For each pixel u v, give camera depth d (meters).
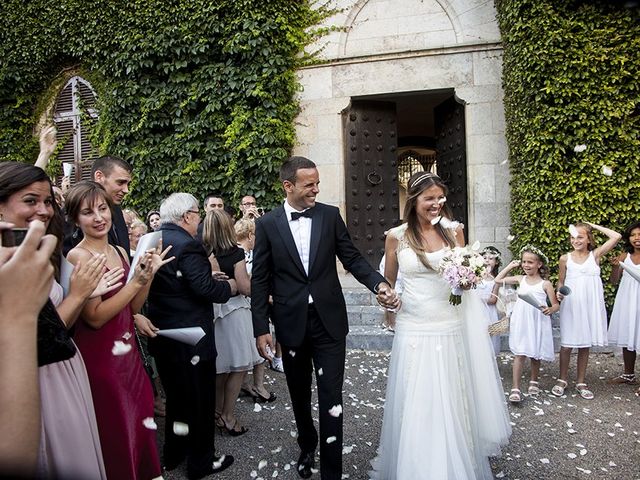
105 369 2.25
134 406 2.38
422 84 8.61
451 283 2.64
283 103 8.88
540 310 4.56
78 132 10.25
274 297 3.19
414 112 12.10
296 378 3.24
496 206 8.34
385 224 9.34
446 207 3.09
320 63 8.95
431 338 2.79
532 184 7.25
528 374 5.48
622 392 4.80
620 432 3.79
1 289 0.87
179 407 3.18
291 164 3.18
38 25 9.80
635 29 6.75
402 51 8.61
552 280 7.05
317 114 9.01
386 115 9.46
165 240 3.18
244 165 8.75
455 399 2.72
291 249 3.12
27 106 10.23
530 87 7.19
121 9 9.20
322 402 3.00
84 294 1.90
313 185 3.15
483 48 8.35
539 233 7.18
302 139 9.06
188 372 3.13
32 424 0.84
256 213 6.07
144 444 2.43
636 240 5.02
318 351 3.09
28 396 0.84
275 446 3.73
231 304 3.98
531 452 3.46
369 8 8.87
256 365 4.75
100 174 3.56
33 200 1.92
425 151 17.12
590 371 5.56
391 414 2.97
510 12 7.38
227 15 8.73
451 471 2.56
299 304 3.08
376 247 9.26
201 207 8.91
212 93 8.82
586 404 4.46
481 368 3.00
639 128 6.97
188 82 9.04
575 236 4.45
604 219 6.89
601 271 6.86
